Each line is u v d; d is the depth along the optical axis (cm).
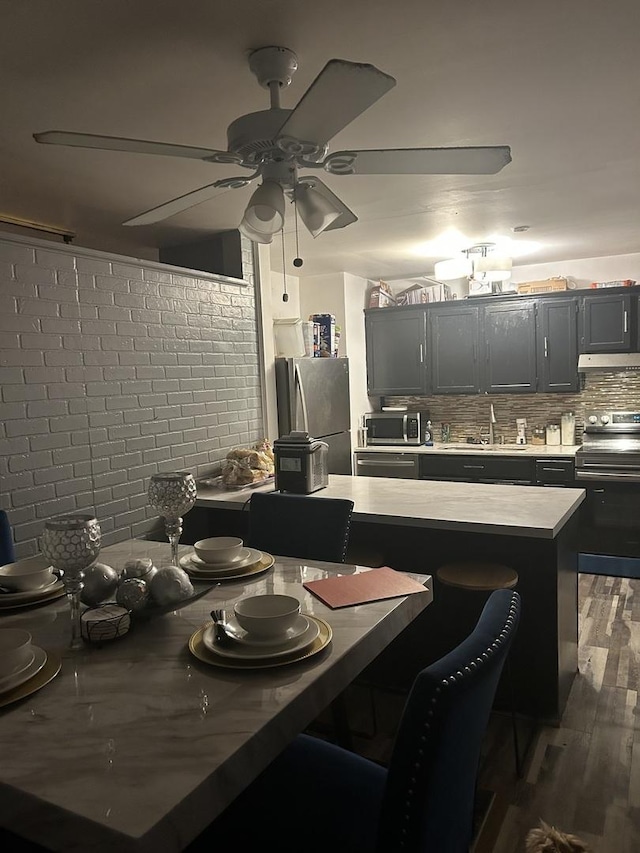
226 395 388
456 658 102
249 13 160
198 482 364
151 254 440
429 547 288
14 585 171
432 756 96
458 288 602
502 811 204
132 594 148
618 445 504
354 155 171
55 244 277
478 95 210
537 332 525
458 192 320
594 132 244
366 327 593
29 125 222
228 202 319
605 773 222
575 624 294
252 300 410
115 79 191
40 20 159
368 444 589
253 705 110
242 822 129
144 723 105
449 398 597
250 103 210
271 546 240
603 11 162
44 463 276
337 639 137
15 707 112
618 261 520
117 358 311
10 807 89
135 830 80
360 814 130
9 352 260
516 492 307
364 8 159
